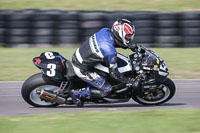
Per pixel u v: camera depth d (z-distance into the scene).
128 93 19.62
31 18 35.19
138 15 34.69
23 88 19.50
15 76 26.98
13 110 19.81
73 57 19.30
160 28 35.00
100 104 21.58
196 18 34.81
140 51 19.48
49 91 19.19
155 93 20.23
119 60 19.23
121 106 20.91
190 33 35.12
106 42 17.94
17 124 15.98
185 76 27.05
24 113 19.11
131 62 19.27
